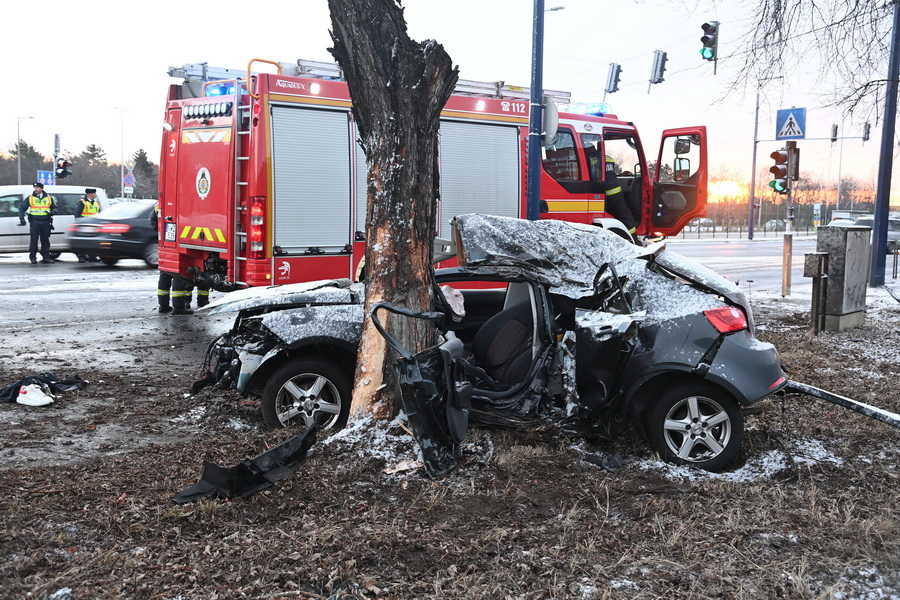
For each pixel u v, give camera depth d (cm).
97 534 365
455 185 1070
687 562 365
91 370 768
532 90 1052
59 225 2048
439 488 434
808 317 1210
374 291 498
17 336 945
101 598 309
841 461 525
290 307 582
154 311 1182
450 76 497
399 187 493
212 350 593
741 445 541
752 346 516
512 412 513
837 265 1060
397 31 481
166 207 1064
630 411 525
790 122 1606
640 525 404
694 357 505
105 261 1888
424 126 494
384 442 471
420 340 499
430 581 338
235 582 328
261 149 898
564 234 573
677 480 480
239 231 937
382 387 492
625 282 536
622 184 1349
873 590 345
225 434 561
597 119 1277
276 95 903
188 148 1009
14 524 367
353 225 966
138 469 459
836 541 389
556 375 520
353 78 489
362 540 366
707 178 1312
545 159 1185
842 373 814
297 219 926
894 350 951
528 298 573
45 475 447
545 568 352
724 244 4100
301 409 551
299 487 424
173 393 682
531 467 479
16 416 599
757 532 400
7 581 318
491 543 373
